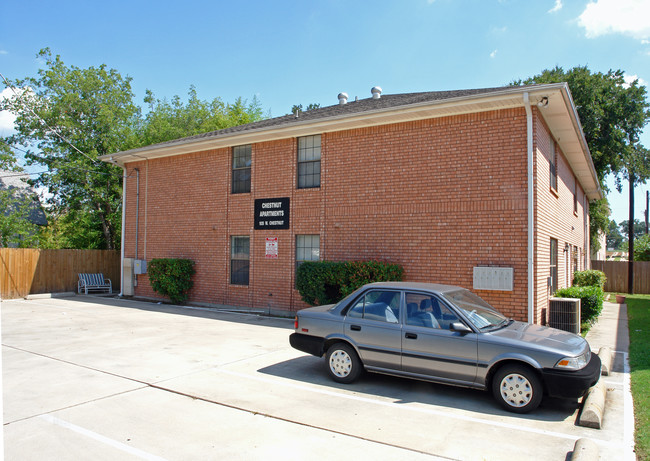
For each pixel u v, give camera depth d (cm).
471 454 455
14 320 1301
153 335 1076
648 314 1534
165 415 555
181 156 1745
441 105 1113
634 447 471
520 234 1065
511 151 1088
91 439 484
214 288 1620
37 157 2706
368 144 1304
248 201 1546
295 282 1418
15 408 576
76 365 789
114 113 2845
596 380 568
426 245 1190
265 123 1705
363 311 702
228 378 716
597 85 2791
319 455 450
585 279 1855
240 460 438
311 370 772
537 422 544
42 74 2717
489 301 1089
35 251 1977
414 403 611
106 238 2888
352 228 1315
